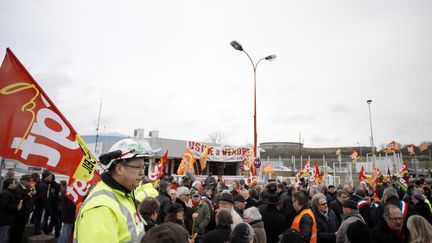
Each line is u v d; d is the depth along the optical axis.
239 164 23.08
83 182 3.90
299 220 4.97
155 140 19.78
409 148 37.00
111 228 1.96
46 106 3.48
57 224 9.31
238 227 3.55
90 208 2.00
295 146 64.12
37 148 3.38
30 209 7.63
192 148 20.14
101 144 23.31
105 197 2.08
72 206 7.05
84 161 3.66
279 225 5.61
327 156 47.50
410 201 8.95
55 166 3.46
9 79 3.30
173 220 4.90
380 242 4.14
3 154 3.21
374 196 10.70
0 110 3.23
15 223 7.32
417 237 3.47
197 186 8.27
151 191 6.23
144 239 1.54
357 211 5.15
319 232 5.20
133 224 2.19
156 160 20.09
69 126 3.60
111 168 2.29
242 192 7.96
